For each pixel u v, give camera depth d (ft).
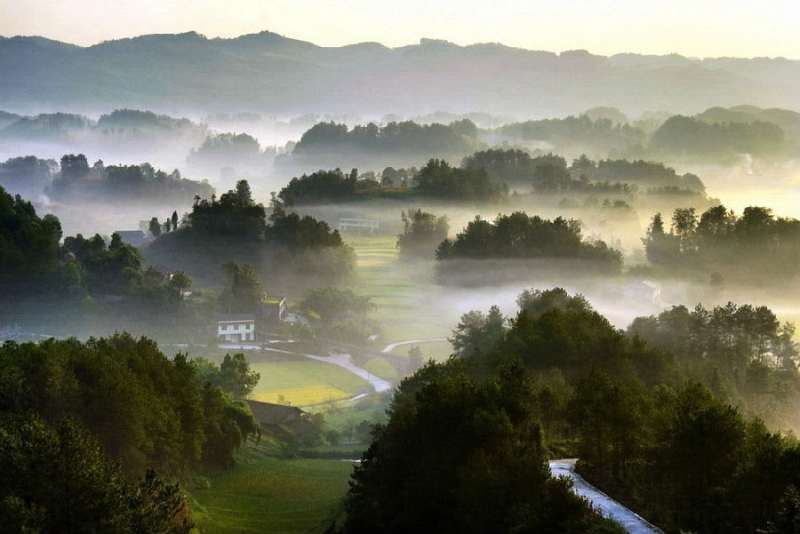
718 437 219.00
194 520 286.46
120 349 374.63
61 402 296.10
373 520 245.86
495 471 212.02
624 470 241.96
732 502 206.90
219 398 420.36
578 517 198.49
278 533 294.25
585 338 367.66
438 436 241.96
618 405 243.40
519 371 261.44
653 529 202.39
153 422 328.08
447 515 229.66
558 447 273.95
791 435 330.95
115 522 201.16
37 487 200.03
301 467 416.26
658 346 475.72
